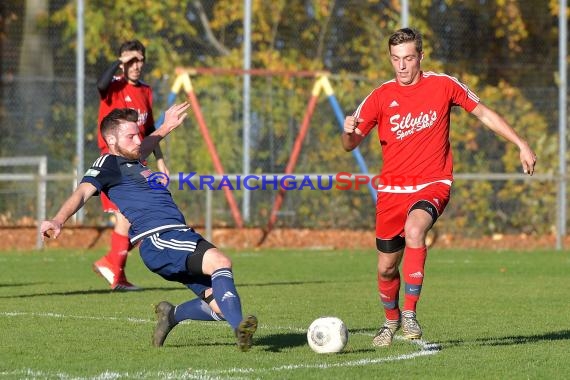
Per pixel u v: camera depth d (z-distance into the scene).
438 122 23.41
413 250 22.20
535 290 36.84
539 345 23.83
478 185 62.09
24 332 25.62
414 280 22.25
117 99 36.59
